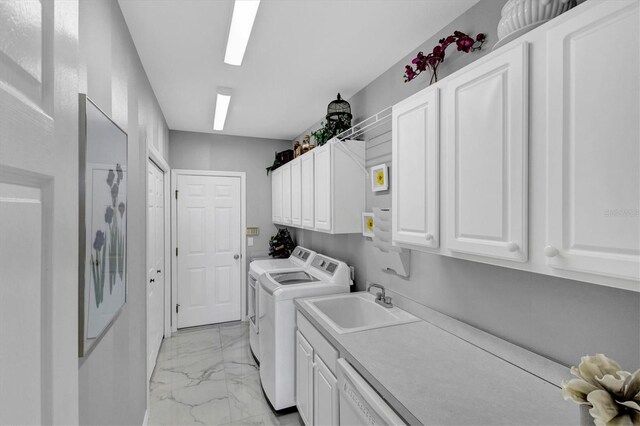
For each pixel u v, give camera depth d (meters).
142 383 2.10
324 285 2.45
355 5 1.58
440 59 1.69
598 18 0.76
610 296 1.06
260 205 4.29
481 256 1.14
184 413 2.28
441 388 1.15
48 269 0.50
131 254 1.75
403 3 1.57
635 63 0.70
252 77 2.37
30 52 0.44
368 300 2.23
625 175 0.72
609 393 0.66
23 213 0.43
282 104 2.96
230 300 4.14
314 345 1.87
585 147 0.80
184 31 1.76
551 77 0.87
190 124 3.61
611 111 0.74
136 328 1.90
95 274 1.06
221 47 1.93
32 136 0.44
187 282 3.92
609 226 0.75
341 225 2.46
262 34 1.83
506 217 1.01
